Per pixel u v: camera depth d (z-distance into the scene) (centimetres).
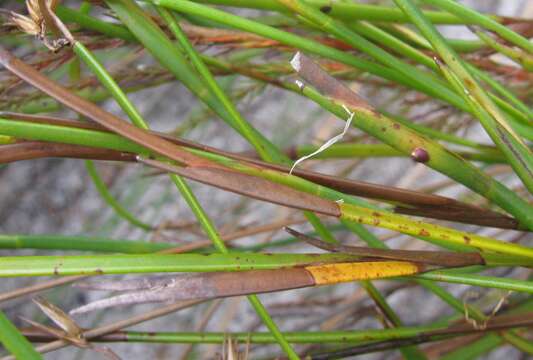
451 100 29
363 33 31
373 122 26
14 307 68
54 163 76
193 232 47
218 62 34
